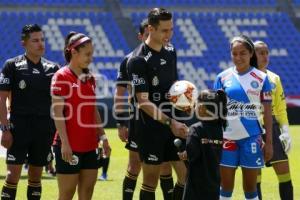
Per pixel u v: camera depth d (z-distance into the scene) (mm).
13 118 12641
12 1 48500
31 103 12656
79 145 10734
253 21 50812
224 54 48125
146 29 13156
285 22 51281
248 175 12102
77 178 10875
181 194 11891
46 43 46125
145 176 11852
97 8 49781
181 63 47250
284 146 13289
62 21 47656
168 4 51156
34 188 12945
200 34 49125
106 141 11242
